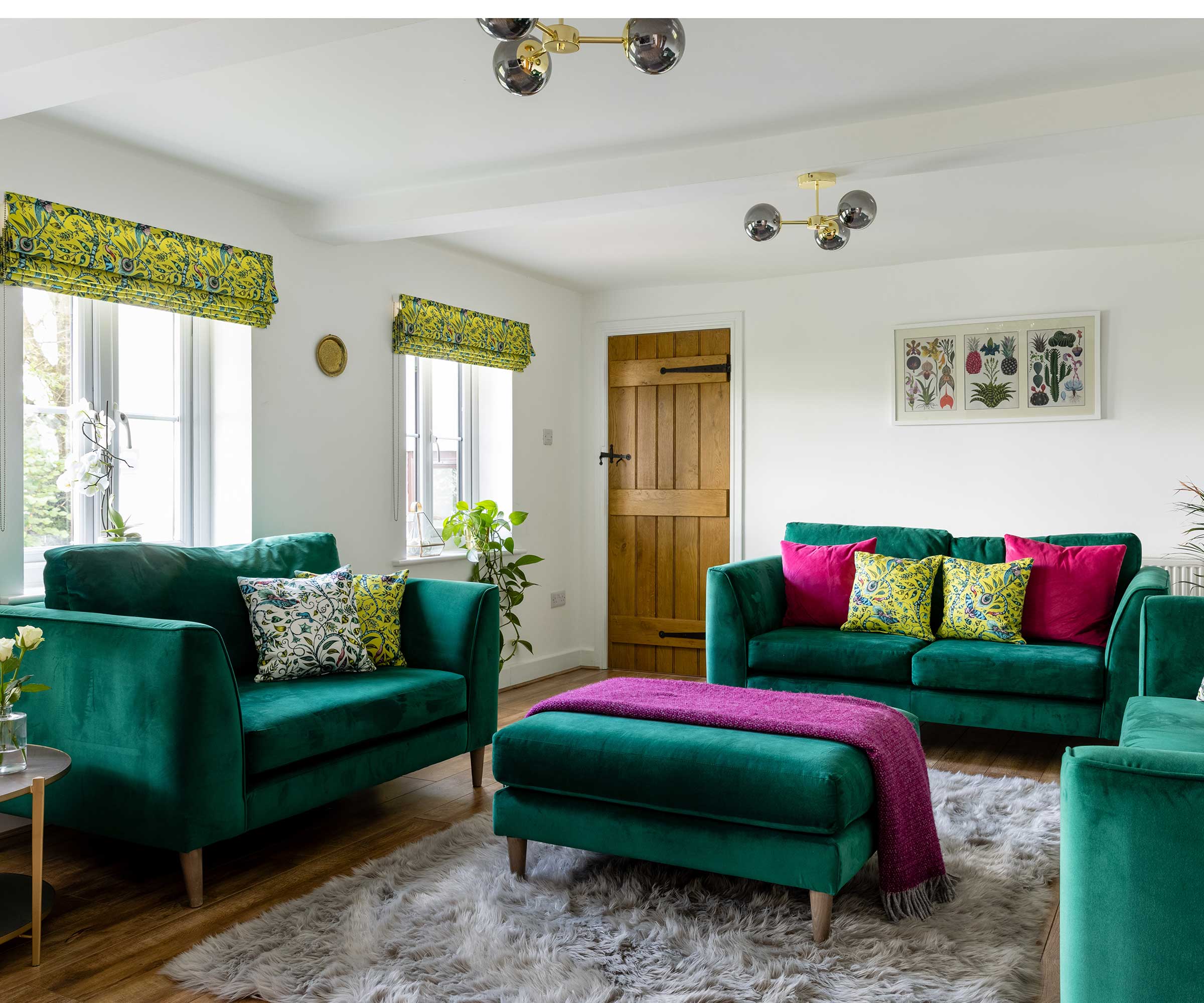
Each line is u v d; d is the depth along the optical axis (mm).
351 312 4449
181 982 2145
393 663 3576
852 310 5543
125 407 3668
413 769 3256
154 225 3559
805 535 4840
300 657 3264
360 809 3400
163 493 3820
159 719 2496
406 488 5062
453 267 5094
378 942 2309
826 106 3086
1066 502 5094
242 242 3914
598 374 6203
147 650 2516
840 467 5578
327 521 4305
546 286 5930
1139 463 4953
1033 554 4211
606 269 5520
